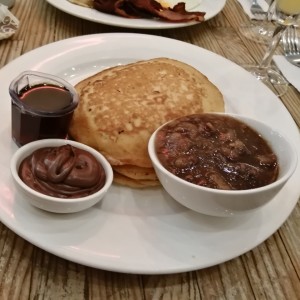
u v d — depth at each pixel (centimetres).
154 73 36
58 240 25
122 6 49
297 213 33
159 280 27
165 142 28
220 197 25
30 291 25
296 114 44
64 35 49
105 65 42
